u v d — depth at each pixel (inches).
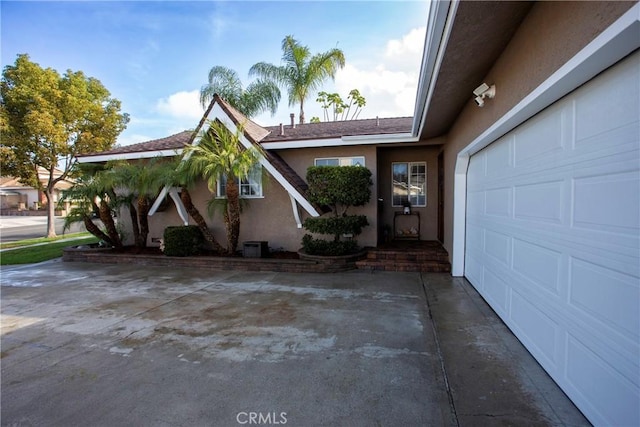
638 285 85.8
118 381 137.2
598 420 100.8
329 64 683.4
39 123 580.7
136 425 109.7
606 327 98.0
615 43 83.0
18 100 586.9
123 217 477.1
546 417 108.3
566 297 120.6
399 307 223.3
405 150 445.7
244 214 418.9
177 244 386.0
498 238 202.5
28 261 427.2
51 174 666.8
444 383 130.0
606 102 98.7
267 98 617.9
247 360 152.7
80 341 178.5
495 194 208.8
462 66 186.5
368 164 389.7
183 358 156.3
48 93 613.3
